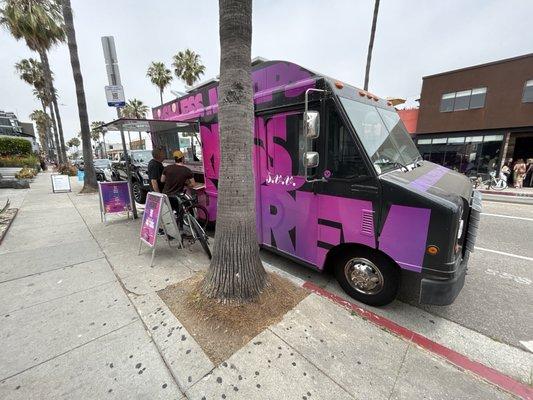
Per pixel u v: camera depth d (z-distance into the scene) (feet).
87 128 35.04
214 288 8.82
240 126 7.84
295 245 11.29
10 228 18.51
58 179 35.81
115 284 10.71
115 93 19.30
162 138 23.38
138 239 16.17
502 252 14.78
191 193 17.49
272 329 8.00
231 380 6.34
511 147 49.70
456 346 7.87
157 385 6.26
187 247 14.87
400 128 12.47
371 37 39.93
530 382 6.61
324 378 6.44
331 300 9.57
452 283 7.58
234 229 8.44
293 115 10.39
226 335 7.72
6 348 7.34
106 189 19.65
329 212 9.70
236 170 8.10
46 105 100.12
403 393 6.09
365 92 10.96
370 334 7.95
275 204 11.77
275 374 6.51
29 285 10.66
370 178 8.40
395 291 9.02
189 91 17.67
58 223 19.84
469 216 8.78
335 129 9.02
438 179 9.81
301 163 10.39
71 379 6.39
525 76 46.14
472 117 52.42
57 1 41.11
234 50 7.41
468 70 51.72
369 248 9.14
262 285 9.18
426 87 57.41
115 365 6.80
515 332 8.48
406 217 7.86
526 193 37.78
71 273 11.69
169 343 7.45
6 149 83.10
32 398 5.91
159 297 9.68
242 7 7.26
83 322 8.41
